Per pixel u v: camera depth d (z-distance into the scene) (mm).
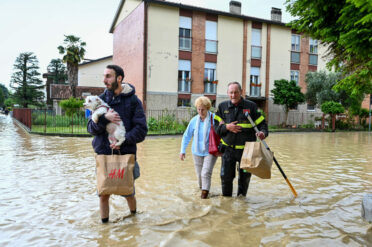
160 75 21578
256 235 2938
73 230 3068
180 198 4223
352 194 4496
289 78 26359
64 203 4016
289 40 26250
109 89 3102
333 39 4934
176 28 21984
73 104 21078
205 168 4305
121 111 3129
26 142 11875
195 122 4617
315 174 6051
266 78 25375
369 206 3072
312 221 3328
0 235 2957
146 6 20938
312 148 10875
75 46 29359
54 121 19625
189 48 22516
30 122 18219
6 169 6395
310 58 27219
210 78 23516
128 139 3021
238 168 4297
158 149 10164
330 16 4922
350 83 5148
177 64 22125
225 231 3029
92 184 5113
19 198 4246
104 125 2959
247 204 3941
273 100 24766
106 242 2779
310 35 5637
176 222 3275
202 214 3535
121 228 3109
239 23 24219
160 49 21500
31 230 3078
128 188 2891
